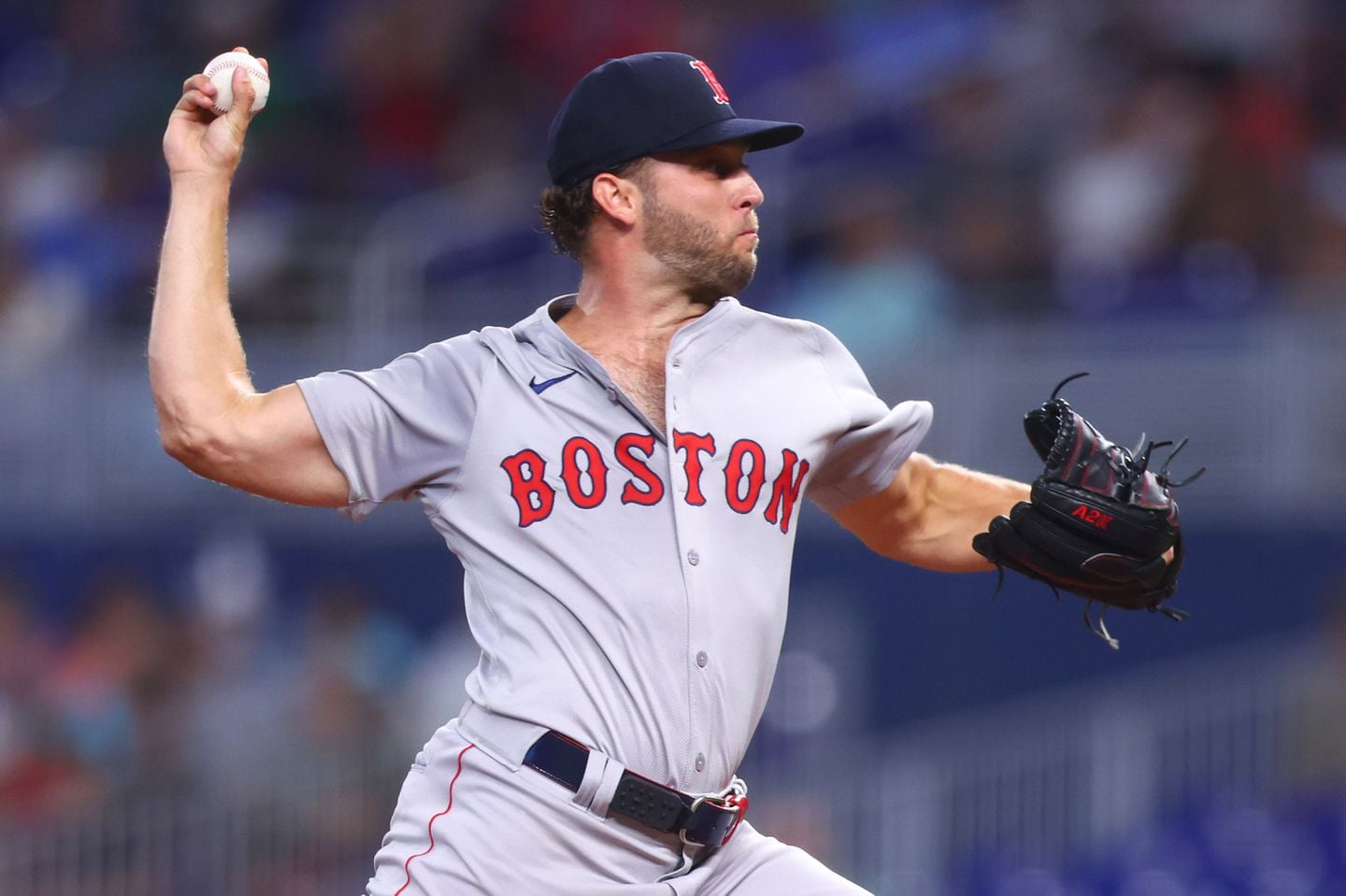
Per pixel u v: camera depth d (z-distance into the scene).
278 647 36.62
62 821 32.09
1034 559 13.62
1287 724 31.80
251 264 40.28
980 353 35.62
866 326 37.34
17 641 37.59
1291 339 34.38
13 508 38.75
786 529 12.38
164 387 11.66
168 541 38.06
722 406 12.24
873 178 40.22
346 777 32.34
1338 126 41.78
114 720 36.06
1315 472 33.97
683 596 11.78
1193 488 34.44
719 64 48.03
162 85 48.94
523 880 11.74
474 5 48.91
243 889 31.66
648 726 11.73
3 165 47.12
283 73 48.78
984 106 41.97
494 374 12.06
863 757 33.84
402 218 42.09
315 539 37.34
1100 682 34.06
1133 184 38.06
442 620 36.72
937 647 34.75
